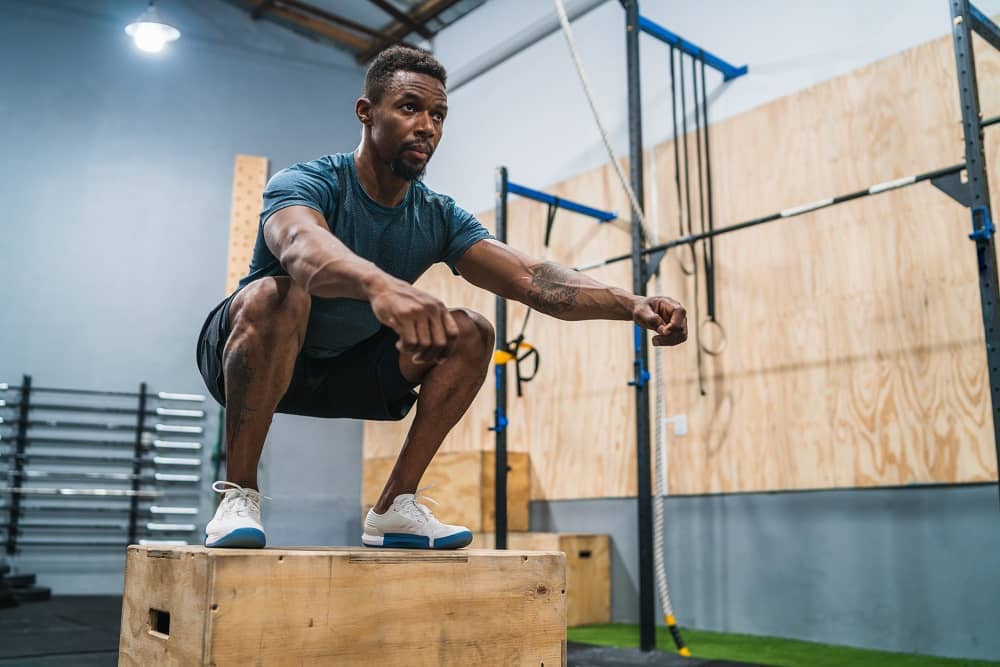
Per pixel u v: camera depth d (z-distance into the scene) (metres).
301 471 6.00
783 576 3.46
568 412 4.49
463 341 1.51
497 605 1.32
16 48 5.64
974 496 2.96
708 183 3.85
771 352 3.62
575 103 4.78
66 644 3.18
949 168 2.35
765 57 3.82
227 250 5.96
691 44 3.72
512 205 5.06
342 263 1.08
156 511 5.43
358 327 1.50
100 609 4.42
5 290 5.36
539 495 4.58
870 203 3.37
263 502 5.83
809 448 3.44
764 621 3.50
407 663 1.21
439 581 1.26
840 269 3.44
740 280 3.77
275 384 1.35
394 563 1.22
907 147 3.29
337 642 1.15
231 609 1.08
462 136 5.64
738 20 3.96
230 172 6.07
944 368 3.09
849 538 3.28
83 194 5.64
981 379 2.98
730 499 3.69
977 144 2.21
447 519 4.53
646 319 1.40
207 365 1.53
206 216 5.94
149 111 5.91
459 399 1.52
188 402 5.68
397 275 1.55
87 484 5.35
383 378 1.57
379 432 5.74
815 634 3.32
